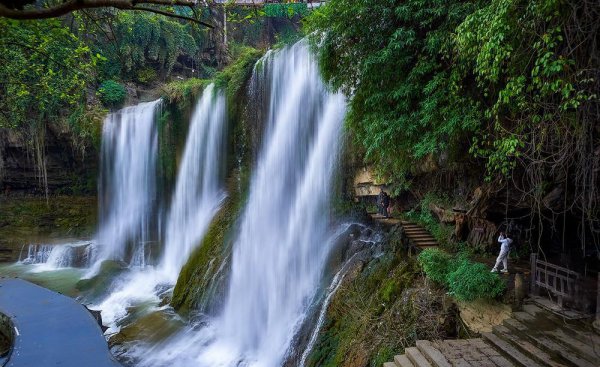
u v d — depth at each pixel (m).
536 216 9.11
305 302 12.64
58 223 26.89
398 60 8.65
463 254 10.09
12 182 27.14
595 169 5.82
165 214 25.56
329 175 15.44
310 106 16.38
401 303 9.36
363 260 11.76
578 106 5.62
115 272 20.33
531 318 7.30
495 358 6.66
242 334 13.32
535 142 6.76
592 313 7.12
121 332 13.70
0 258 23.50
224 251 17.09
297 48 17.16
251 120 20.50
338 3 9.17
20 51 12.07
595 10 5.05
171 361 12.03
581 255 8.89
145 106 26.30
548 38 5.30
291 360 10.95
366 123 9.99
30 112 24.38
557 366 5.96
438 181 12.03
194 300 15.62
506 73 6.85
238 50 29.39
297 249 15.39
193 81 24.83
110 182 27.28
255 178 19.83
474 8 7.17
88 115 26.19
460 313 8.52
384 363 7.38
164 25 30.22
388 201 13.63
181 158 25.00
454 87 7.96
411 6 8.10
